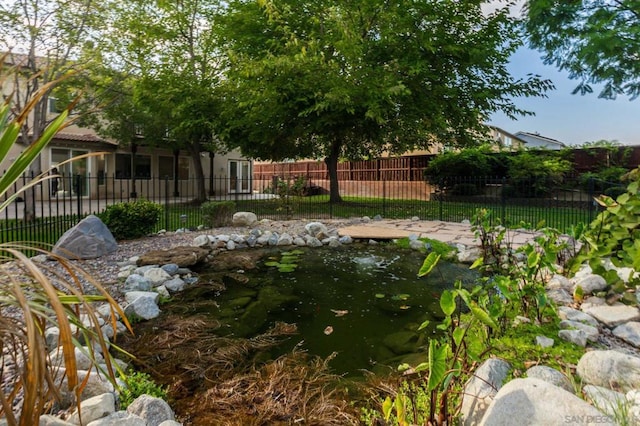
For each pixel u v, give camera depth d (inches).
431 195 535.2
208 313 130.1
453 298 61.8
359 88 345.4
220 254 221.8
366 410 74.0
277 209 395.2
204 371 90.6
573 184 402.3
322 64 335.0
